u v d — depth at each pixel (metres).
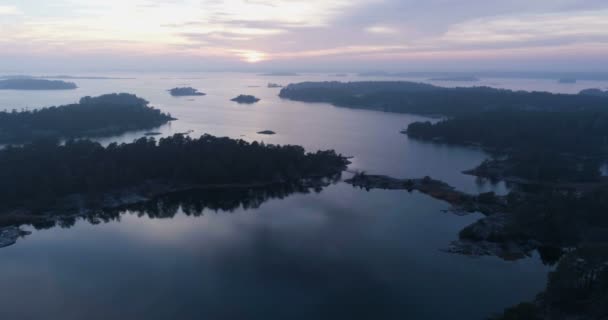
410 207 145.88
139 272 101.88
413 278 98.38
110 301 90.06
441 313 85.75
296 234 123.38
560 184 175.62
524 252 110.56
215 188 170.50
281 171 183.75
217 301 89.88
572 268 84.94
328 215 139.25
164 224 134.12
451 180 181.50
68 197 149.62
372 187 170.50
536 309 78.81
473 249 111.50
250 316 84.94
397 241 117.75
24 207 142.75
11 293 93.44
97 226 132.88
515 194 145.38
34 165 159.88
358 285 95.69
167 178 172.75
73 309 87.50
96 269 103.50
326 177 187.00
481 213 139.38
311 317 84.44
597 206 127.44
